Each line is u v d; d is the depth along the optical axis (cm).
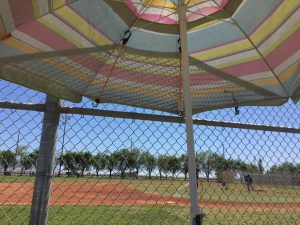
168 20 254
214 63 273
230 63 270
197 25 259
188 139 206
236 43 260
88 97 259
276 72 262
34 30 203
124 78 268
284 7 215
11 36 197
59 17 210
